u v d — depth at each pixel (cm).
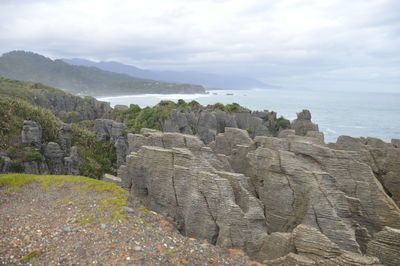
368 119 17738
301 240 1666
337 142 3344
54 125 4366
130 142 3138
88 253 1534
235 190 2150
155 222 1988
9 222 1830
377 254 1673
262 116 7556
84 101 8862
